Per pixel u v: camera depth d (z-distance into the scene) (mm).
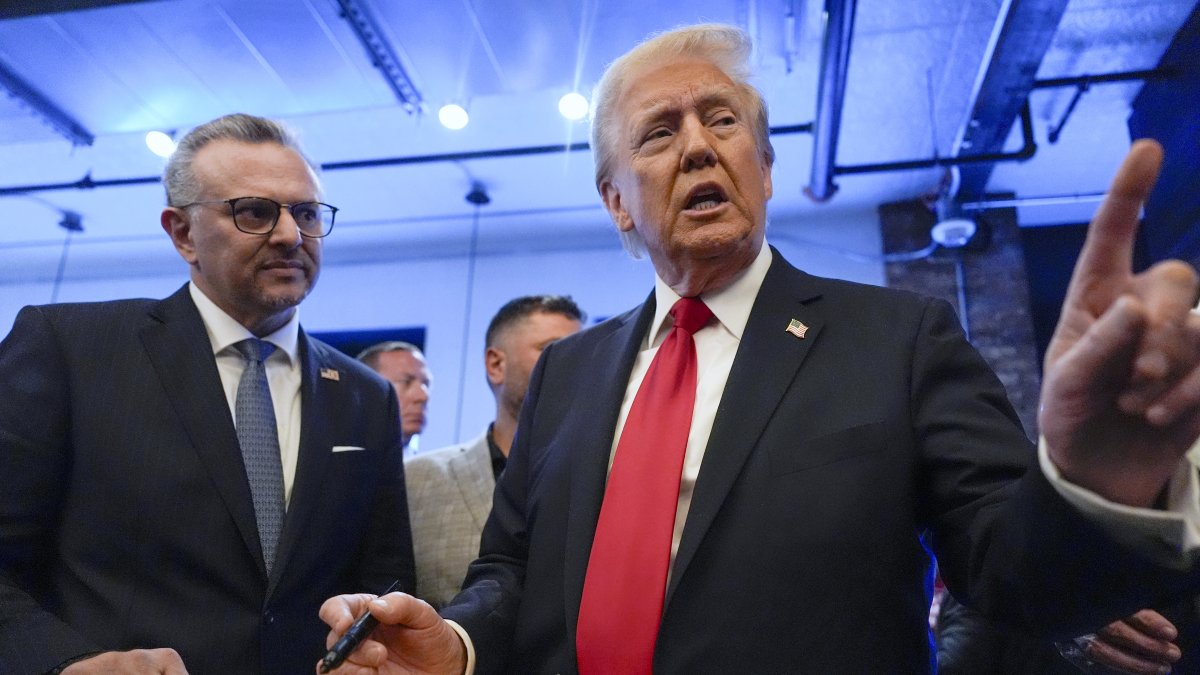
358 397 1720
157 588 1327
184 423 1411
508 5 2729
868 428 936
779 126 4492
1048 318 5727
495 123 4719
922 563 948
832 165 4395
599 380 1213
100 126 3502
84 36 2896
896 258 5551
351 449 1615
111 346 1469
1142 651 1153
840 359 1017
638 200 1195
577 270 6215
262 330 1624
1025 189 5398
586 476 1084
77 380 1421
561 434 1197
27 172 5230
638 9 2723
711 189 1136
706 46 1267
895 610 886
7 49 2961
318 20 2820
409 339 6473
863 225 5723
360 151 5059
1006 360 5246
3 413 1309
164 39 2912
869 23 3547
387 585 1658
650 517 987
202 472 1385
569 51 2955
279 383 1623
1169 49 3797
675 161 1155
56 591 1325
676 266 1165
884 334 1019
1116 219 569
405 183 5617
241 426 1484
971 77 3904
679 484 1000
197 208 1541
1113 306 564
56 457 1357
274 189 1554
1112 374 580
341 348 6645
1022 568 729
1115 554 662
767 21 2799
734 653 876
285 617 1391
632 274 6145
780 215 5805
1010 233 5473
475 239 6469
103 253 6777
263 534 1429
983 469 861
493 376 2557
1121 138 4742
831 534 895
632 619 937
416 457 2357
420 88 3229
